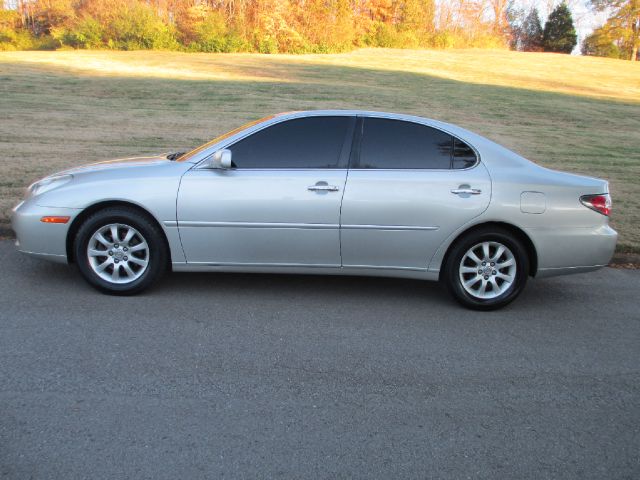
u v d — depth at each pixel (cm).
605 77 3138
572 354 411
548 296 545
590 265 495
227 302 479
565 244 487
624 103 2298
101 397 321
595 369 388
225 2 3338
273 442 289
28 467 260
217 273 557
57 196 471
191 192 470
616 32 5116
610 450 296
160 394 328
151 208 467
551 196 484
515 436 305
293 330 428
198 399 325
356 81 2316
